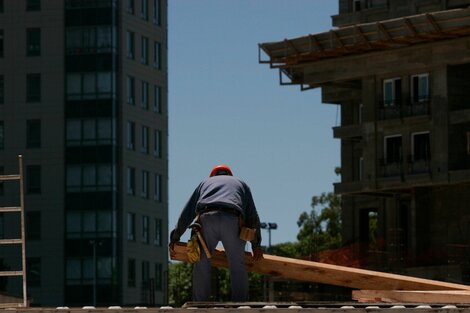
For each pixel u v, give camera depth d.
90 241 120.19
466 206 81.19
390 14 85.69
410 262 82.56
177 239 16.92
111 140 121.12
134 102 124.50
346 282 17.88
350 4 87.81
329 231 131.50
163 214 129.00
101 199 120.50
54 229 120.88
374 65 84.50
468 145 81.75
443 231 82.25
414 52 82.75
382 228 87.00
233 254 16.47
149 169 126.75
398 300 16.69
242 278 16.47
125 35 123.44
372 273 17.94
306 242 131.62
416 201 83.38
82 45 122.31
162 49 130.12
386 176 84.12
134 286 122.75
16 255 121.50
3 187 122.50
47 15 122.81
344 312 12.95
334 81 86.50
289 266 17.84
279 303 13.87
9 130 122.94
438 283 17.89
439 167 81.50
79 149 121.44
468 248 80.38
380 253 83.56
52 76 122.31
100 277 119.88
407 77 83.62
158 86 129.12
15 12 123.38
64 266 120.12
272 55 87.19
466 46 80.50
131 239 122.62
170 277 164.75
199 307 13.65
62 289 119.81
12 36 123.38
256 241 16.86
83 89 122.12
